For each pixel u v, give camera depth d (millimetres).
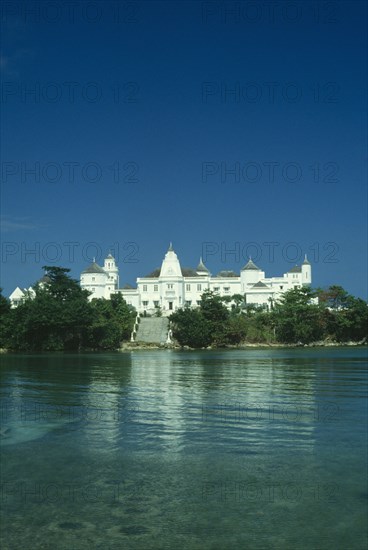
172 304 166750
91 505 13203
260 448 18312
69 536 11555
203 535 11547
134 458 17188
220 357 78688
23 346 106625
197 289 174000
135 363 64312
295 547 10992
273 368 54188
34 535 11617
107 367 56938
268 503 13250
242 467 16141
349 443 18922
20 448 18531
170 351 106688
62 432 21000
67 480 15023
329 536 11453
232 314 137125
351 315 134625
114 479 15109
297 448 18297
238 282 176875
